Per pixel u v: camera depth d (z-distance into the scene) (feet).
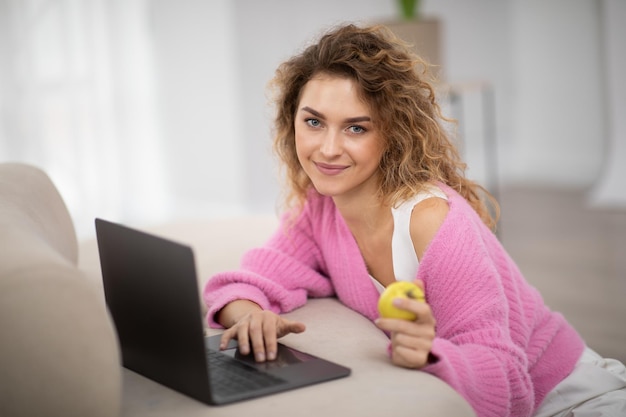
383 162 5.24
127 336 4.64
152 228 8.31
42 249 3.99
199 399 4.06
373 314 5.73
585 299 11.44
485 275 4.77
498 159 21.58
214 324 5.59
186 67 16.49
